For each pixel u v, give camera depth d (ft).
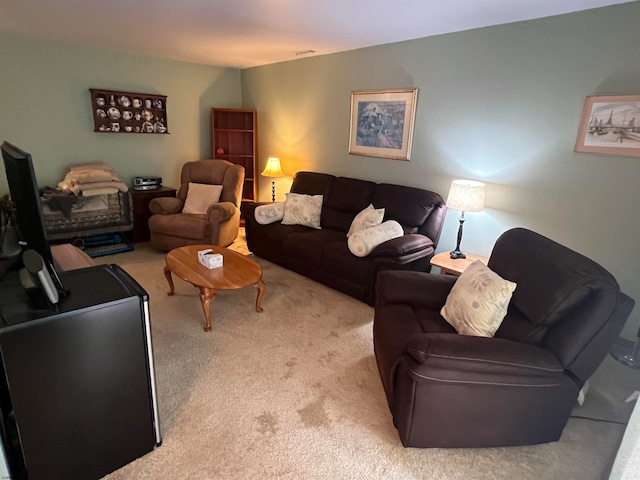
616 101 8.08
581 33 8.35
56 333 4.34
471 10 8.55
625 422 6.43
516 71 9.48
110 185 13.99
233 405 6.52
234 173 15.17
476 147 10.57
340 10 8.79
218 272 9.32
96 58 14.23
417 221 11.10
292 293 11.10
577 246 9.15
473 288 6.45
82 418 4.77
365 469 5.38
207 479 5.14
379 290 7.88
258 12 9.09
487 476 5.33
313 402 6.66
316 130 15.25
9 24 10.70
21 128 13.25
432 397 5.26
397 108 12.22
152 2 8.52
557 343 5.38
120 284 5.19
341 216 13.12
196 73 16.89
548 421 5.64
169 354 7.93
